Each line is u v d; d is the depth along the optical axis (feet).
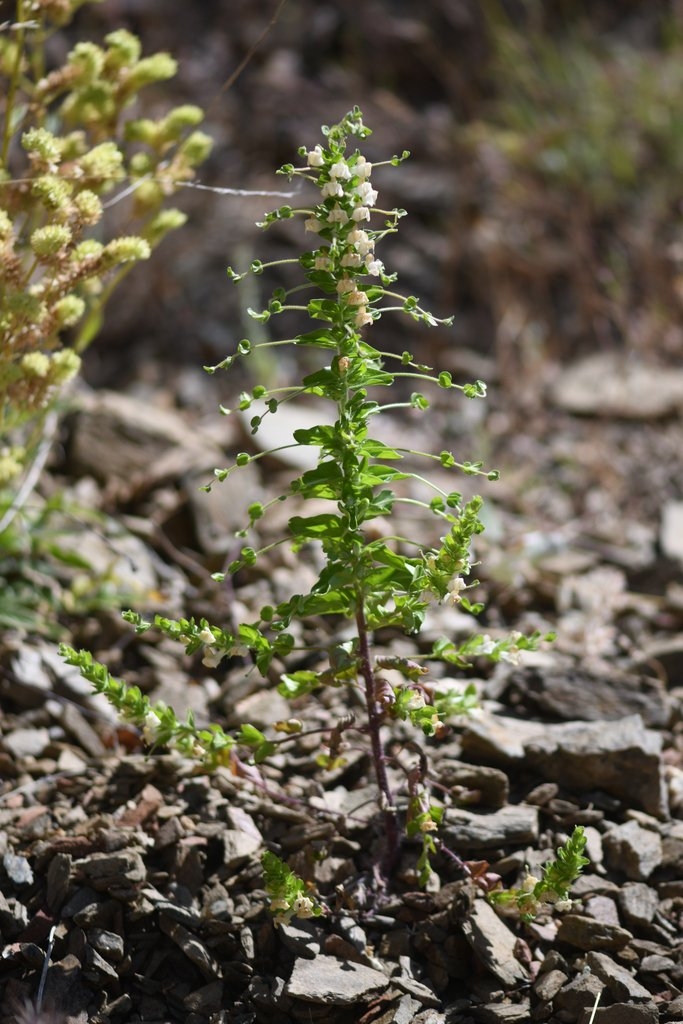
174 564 10.48
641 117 18.42
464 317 17.10
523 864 7.22
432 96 21.03
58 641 9.09
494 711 8.55
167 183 8.26
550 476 13.32
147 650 9.19
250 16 20.93
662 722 8.48
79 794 7.68
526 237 17.35
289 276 17.24
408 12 21.57
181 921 6.72
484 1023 6.35
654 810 7.69
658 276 16.07
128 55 8.28
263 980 6.48
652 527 12.19
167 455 11.33
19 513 9.26
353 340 6.08
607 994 6.44
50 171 6.98
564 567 10.95
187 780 7.69
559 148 17.89
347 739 8.13
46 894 6.84
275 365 14.98
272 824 7.47
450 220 17.58
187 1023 6.33
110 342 16.06
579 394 14.93
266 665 6.41
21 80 8.38
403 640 9.32
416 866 6.77
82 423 11.39
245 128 19.08
